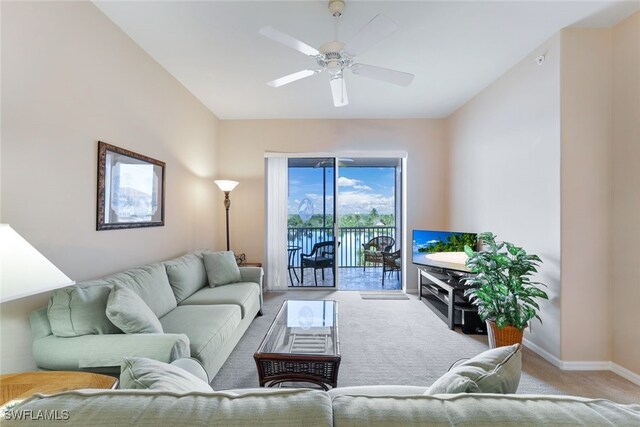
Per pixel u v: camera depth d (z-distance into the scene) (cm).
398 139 449
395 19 215
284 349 189
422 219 448
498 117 310
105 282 181
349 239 652
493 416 59
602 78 225
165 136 292
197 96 361
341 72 222
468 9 205
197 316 218
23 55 152
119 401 62
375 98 370
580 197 226
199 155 375
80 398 62
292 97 364
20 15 150
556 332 231
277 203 454
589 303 226
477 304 255
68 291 153
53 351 145
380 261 561
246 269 348
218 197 441
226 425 57
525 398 65
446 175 444
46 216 165
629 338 212
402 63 281
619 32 219
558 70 229
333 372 174
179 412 59
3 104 143
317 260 468
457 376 86
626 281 214
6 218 145
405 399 66
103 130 207
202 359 176
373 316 341
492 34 235
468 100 376
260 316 342
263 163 448
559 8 204
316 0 195
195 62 278
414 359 242
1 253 109
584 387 204
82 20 188
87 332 152
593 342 226
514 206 283
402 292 446
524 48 254
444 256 355
